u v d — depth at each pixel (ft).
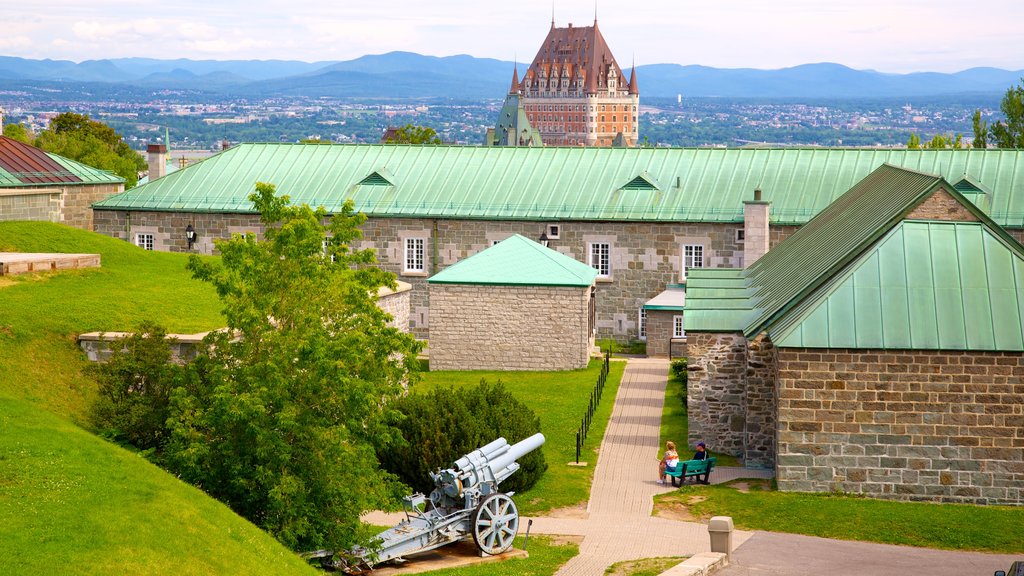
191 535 76.38
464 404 124.26
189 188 242.58
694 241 220.84
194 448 90.48
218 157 250.57
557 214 225.76
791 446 119.85
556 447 140.67
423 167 241.14
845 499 117.80
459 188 234.58
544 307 191.21
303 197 238.27
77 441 86.07
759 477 128.47
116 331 117.70
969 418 117.08
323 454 93.50
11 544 67.97
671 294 217.36
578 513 115.34
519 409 127.95
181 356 109.91
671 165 232.53
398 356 159.02
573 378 183.93
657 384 179.83
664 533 107.96
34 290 130.72
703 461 125.29
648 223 222.28
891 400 118.01
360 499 95.71
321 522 93.66
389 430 104.99
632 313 225.76
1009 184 215.31
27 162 229.86
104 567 68.13
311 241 98.84
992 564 96.02
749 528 109.50
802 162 227.61
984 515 111.96
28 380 107.96
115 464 83.87
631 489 123.65
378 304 151.33
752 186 224.74
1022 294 120.06
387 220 232.53
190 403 93.45
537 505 117.80
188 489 85.20
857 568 93.61
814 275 133.90
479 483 101.19
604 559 99.14
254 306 96.58
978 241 124.77
